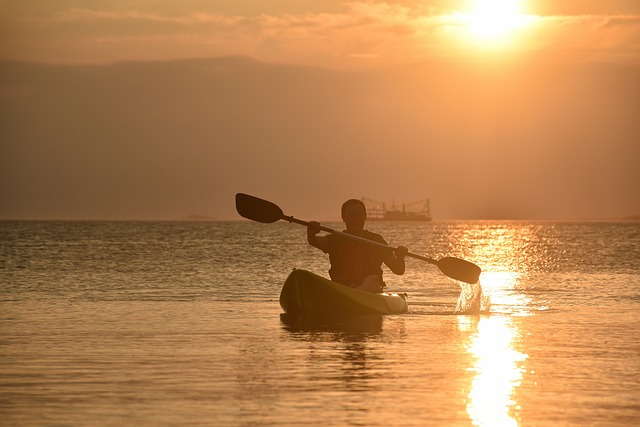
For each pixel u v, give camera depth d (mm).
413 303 20219
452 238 110125
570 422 7645
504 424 7562
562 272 34938
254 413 7930
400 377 9805
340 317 16797
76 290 24125
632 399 8617
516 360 11141
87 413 7938
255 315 17234
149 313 17594
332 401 8461
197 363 10836
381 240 18234
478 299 18719
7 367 10516
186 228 157375
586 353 11828
